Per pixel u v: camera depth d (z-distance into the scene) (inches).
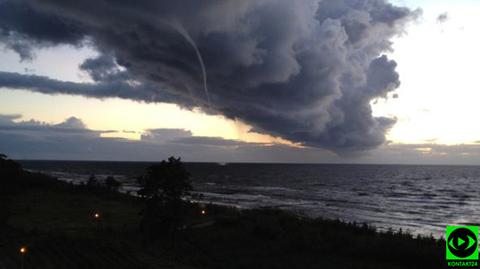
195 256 1227.2
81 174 7042.3
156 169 1416.1
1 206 1755.7
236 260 1209.4
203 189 4559.5
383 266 1155.9
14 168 2859.3
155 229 1382.9
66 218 1819.6
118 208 2175.2
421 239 1470.2
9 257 1149.1
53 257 1162.0
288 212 2300.7
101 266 1084.5
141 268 1069.8
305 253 1299.2
